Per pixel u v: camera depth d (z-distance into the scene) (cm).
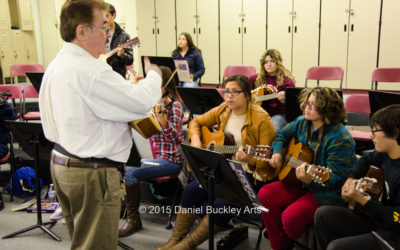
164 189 304
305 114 213
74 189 144
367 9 618
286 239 217
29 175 332
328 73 469
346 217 184
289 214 202
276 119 351
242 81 234
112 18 345
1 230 273
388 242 162
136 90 141
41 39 881
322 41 664
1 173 378
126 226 261
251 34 725
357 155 313
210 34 766
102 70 137
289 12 681
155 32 824
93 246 148
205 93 304
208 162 176
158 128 195
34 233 268
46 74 146
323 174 195
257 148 220
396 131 164
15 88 436
